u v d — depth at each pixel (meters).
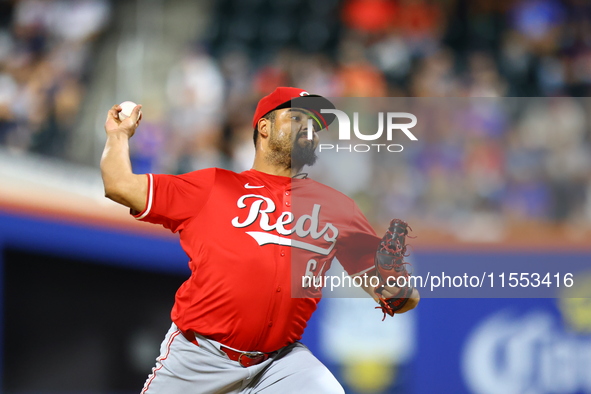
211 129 30.50
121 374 22.05
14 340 20.73
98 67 32.84
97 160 27.75
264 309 9.82
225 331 9.80
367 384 20.69
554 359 20.86
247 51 38.16
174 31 37.03
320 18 40.38
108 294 22.20
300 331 10.59
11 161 23.95
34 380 20.98
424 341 20.80
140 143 28.19
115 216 22.44
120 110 10.31
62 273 21.73
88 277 22.03
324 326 20.72
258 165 11.05
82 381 21.59
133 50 33.16
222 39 38.94
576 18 38.28
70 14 34.53
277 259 9.92
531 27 38.28
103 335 22.02
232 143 30.55
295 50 39.16
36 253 21.33
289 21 40.34
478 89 34.56
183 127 30.22
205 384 10.10
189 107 31.23
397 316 20.86
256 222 10.02
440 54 36.75
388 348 20.80
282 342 10.22
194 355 10.01
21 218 21.14
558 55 37.31
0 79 31.00
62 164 26.11
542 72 36.53
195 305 9.90
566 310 21.00
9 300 20.73
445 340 20.83
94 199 22.89
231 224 9.91
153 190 9.69
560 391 20.73
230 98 32.44
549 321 20.98
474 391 20.70
